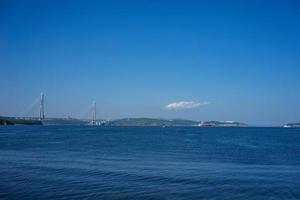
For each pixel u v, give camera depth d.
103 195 22.73
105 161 40.72
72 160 41.22
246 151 57.66
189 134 142.50
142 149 59.59
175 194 23.47
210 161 42.28
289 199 22.73
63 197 21.97
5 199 21.20
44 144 69.50
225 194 23.81
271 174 32.44
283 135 139.62
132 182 27.12
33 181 26.73
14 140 82.56
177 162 40.72
